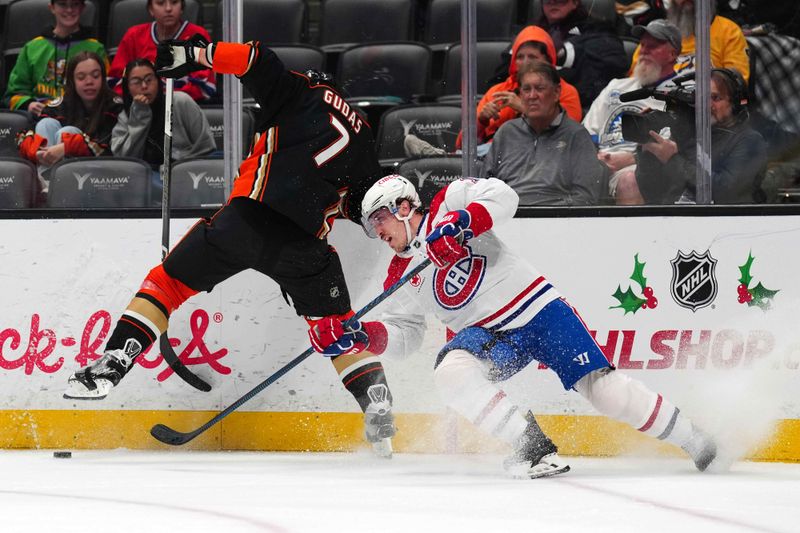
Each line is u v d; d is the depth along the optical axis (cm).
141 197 1378
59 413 1256
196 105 1452
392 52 1603
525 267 998
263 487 881
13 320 1262
